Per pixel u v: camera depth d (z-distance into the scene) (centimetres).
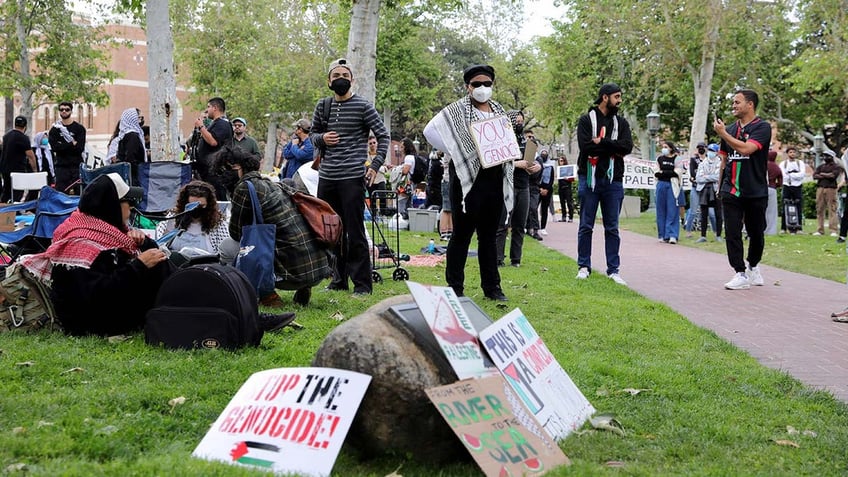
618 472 384
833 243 1819
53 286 632
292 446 358
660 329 779
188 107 6412
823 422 502
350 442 387
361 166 862
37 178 1530
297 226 778
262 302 782
